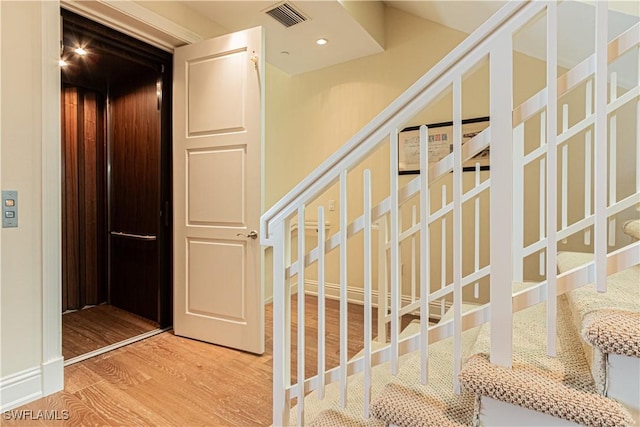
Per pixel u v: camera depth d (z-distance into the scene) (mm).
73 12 2072
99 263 3432
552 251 894
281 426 1375
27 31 1755
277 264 1364
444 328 1077
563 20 2020
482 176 2818
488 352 1095
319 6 2533
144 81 2908
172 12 2412
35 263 1790
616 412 798
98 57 2680
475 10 2566
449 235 2984
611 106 1631
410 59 3188
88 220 3373
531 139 2713
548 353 912
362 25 2844
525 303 946
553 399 849
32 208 1780
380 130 1126
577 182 2539
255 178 2283
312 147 3729
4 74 1679
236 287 2377
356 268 3432
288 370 1394
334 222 3553
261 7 2525
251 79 2277
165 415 1653
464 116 2914
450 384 1287
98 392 1842
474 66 973
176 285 2627
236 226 2363
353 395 1628
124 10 2152
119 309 3271
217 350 2379
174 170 2611
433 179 1064
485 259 2830
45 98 1816
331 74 3600
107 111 3367
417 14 3107
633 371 830
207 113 2441
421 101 1043
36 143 1789
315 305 3367
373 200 3305
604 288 844
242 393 1848
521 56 2676
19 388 1720
